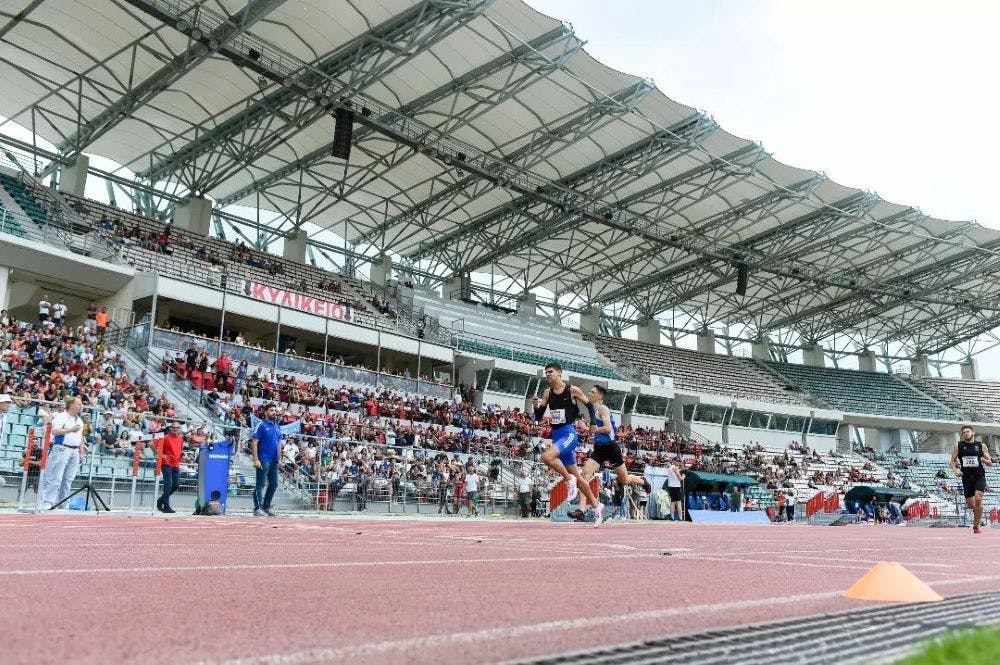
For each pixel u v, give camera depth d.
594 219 44.09
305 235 44.69
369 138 36.38
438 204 44.97
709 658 1.76
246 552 5.18
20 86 33.06
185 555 4.77
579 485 11.91
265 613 2.44
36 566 3.86
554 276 55.56
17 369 21.39
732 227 47.75
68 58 30.69
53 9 27.70
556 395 11.56
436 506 22.52
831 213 45.28
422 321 44.59
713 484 34.47
